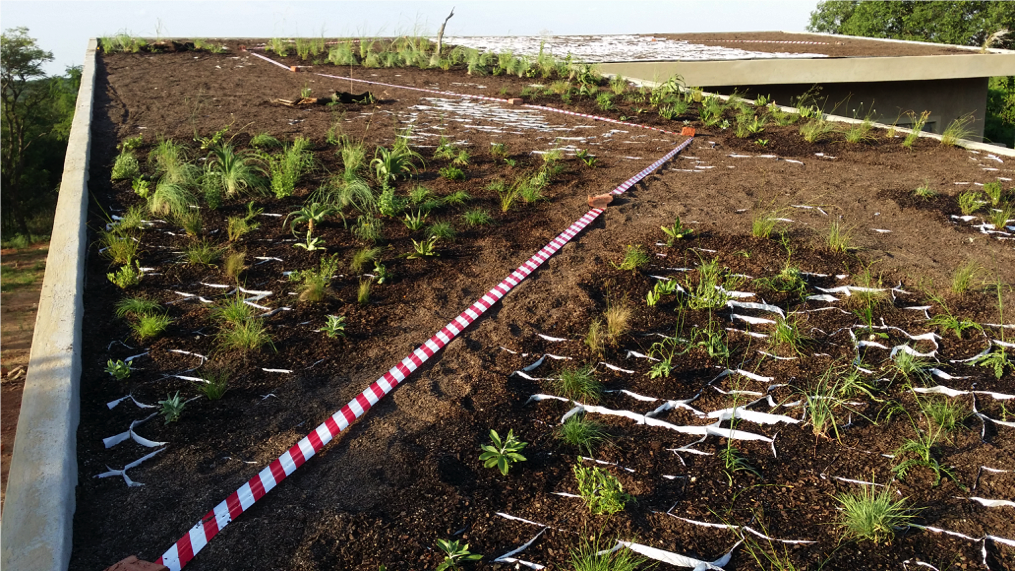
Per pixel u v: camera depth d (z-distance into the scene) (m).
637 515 2.40
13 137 26.22
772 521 2.38
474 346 3.56
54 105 31.23
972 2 26.42
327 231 4.91
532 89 10.23
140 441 2.76
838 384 3.19
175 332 3.59
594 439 2.83
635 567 2.18
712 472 2.63
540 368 3.38
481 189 5.84
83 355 3.35
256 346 3.45
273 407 3.02
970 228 5.20
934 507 2.44
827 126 8.30
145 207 5.21
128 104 8.61
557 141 7.46
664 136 7.83
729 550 2.25
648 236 4.93
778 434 2.86
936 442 2.79
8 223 25.52
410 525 2.35
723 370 3.33
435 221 5.13
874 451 2.75
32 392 2.92
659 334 3.65
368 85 10.51
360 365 3.37
